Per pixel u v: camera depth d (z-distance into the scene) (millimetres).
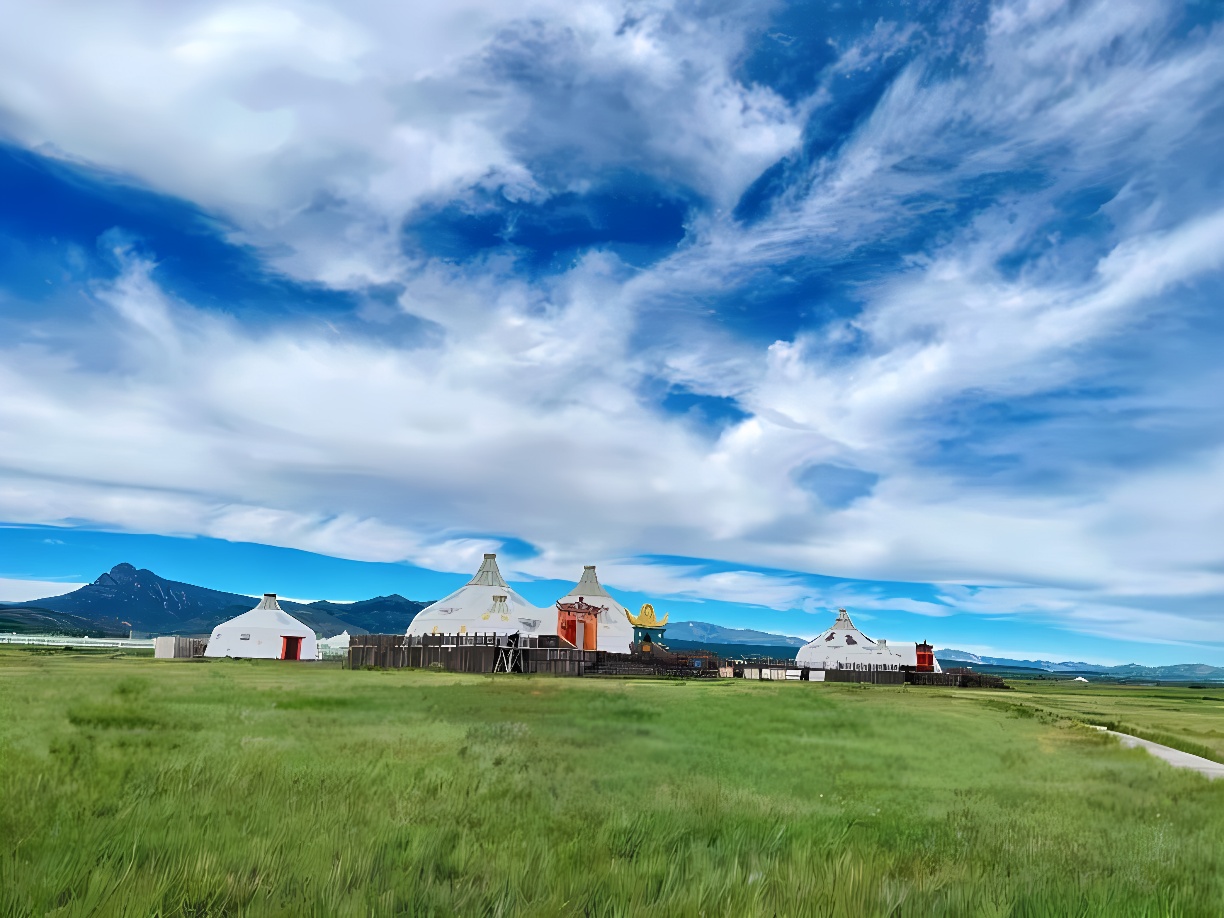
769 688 61156
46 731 16844
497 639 84562
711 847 8414
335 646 146375
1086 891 7211
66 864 5930
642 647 123312
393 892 5844
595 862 7562
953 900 6574
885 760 20750
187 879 5863
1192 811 14695
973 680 114125
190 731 18531
